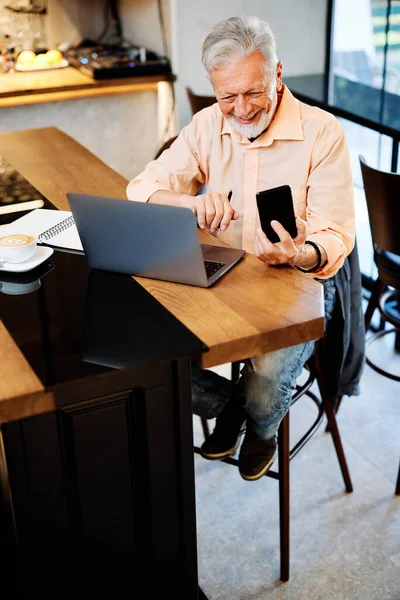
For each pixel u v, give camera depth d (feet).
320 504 8.13
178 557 6.05
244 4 12.73
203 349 5.01
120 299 5.69
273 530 7.80
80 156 8.84
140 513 5.75
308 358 6.77
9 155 8.91
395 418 9.39
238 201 7.23
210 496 8.26
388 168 11.70
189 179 7.50
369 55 12.04
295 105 6.82
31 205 7.43
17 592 5.87
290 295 5.63
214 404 7.00
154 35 13.28
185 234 5.52
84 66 13.00
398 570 7.31
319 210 6.70
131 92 13.29
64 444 5.16
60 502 5.36
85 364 4.92
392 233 7.75
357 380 7.97
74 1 14.16
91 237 5.95
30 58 13.51
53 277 6.10
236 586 7.20
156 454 5.53
